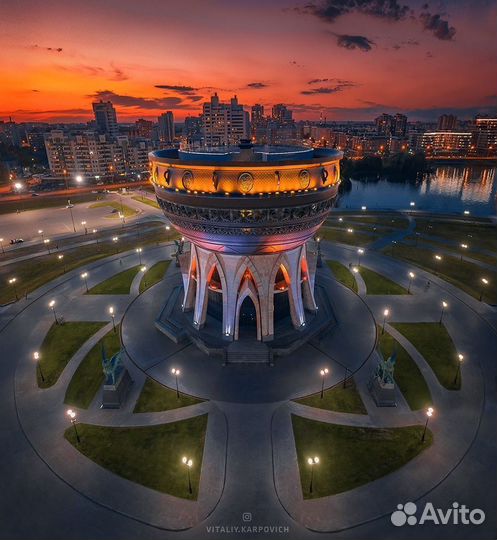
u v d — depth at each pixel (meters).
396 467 30.91
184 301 52.97
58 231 97.19
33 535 26.31
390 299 57.66
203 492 29.06
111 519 27.34
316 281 63.66
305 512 27.59
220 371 42.59
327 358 44.59
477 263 71.25
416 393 38.91
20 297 59.31
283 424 35.28
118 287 62.66
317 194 38.47
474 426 34.88
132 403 38.09
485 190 194.12
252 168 34.84
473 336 48.16
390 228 93.81
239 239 39.25
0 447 33.19
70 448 33.00
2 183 175.88
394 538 25.94
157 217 111.06
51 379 41.28
